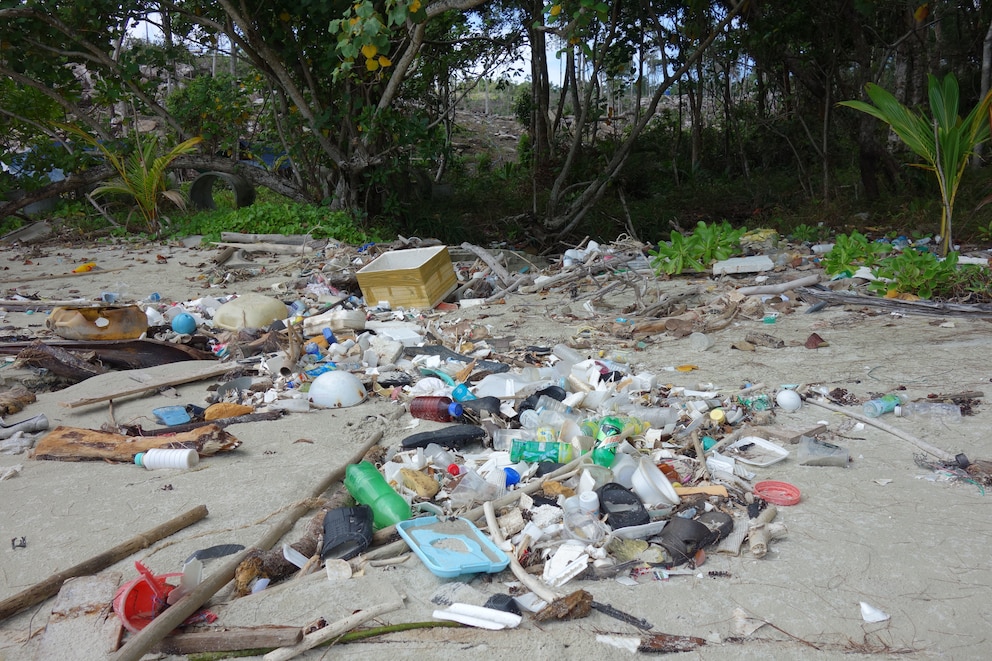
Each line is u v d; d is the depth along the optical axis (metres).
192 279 11.17
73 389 5.88
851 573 3.09
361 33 10.99
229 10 14.91
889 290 8.31
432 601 2.92
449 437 4.56
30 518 3.64
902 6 19.83
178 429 4.86
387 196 18.67
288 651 2.59
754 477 4.07
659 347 6.94
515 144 40.16
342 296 9.40
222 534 3.44
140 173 16.09
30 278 11.21
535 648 2.62
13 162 18.97
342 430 4.86
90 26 16.17
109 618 2.71
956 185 10.08
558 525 3.43
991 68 19.06
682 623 2.78
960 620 2.78
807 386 5.52
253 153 19.00
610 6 19.45
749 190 23.83
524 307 8.91
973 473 3.98
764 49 20.83
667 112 32.91
